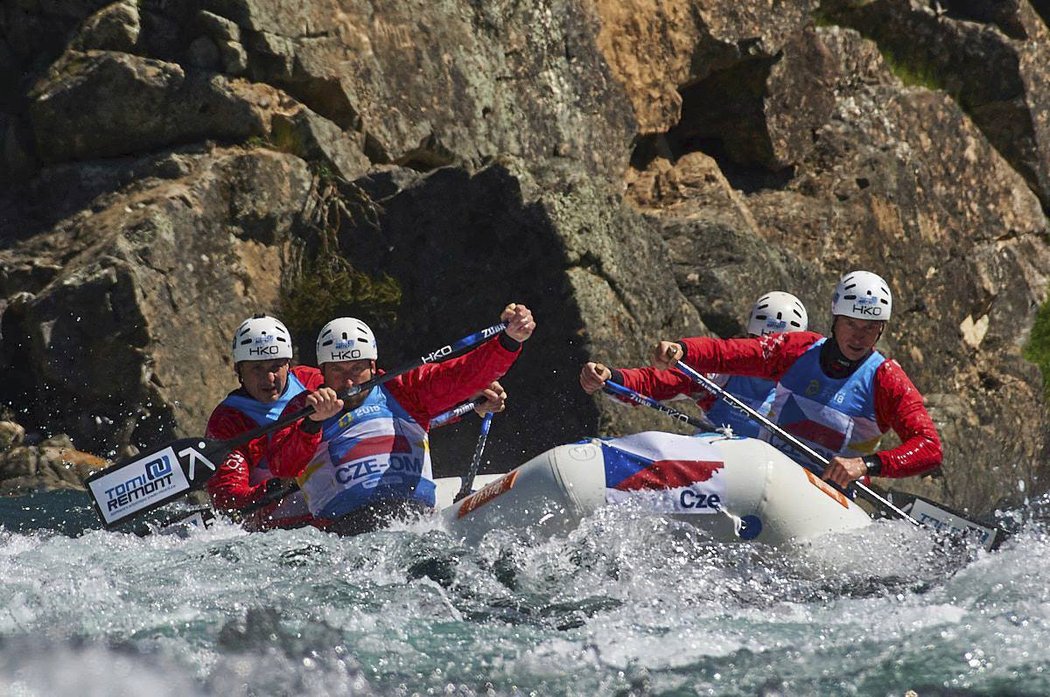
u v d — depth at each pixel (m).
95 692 15.92
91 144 38.72
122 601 18.86
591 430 36.12
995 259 57.00
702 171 50.50
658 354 23.86
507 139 45.38
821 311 44.78
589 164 47.31
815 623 18.38
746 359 24.64
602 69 48.47
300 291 38.81
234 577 19.92
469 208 38.12
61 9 39.19
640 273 38.81
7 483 33.09
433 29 44.19
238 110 39.34
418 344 38.56
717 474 20.05
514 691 16.36
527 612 18.94
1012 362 54.97
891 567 20.08
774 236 50.12
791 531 19.84
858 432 24.12
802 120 53.34
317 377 28.36
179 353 36.06
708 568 19.53
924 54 58.53
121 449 35.09
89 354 35.09
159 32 39.31
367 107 41.97
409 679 16.61
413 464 23.80
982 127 59.56
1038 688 16.05
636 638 17.69
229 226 38.31
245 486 24.59
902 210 53.75
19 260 36.66
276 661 16.94
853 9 56.34
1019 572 19.98
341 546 20.95
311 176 40.06
